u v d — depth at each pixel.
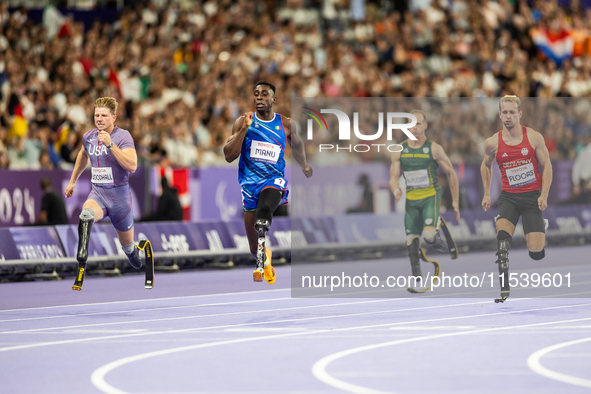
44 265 29.23
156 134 41.00
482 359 13.22
